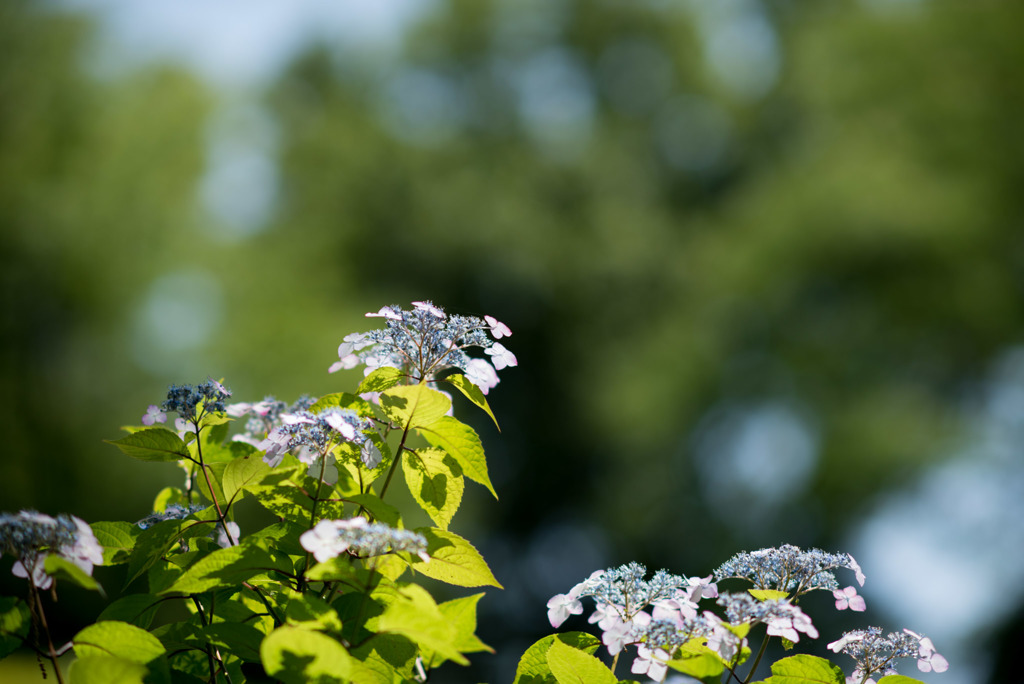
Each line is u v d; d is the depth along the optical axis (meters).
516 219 22.08
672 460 20.58
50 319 17.64
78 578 1.51
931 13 17.41
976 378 17.39
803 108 22.95
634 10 26.05
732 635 1.74
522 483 23.06
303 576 1.76
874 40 17.75
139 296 17.84
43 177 17.58
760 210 19.42
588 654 1.82
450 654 1.44
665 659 1.77
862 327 17.77
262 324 18.17
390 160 23.22
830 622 16.14
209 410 1.99
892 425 16.98
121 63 18.66
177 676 1.90
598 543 22.95
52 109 17.69
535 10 25.97
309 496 1.82
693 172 26.25
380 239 23.06
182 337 18.34
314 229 22.38
